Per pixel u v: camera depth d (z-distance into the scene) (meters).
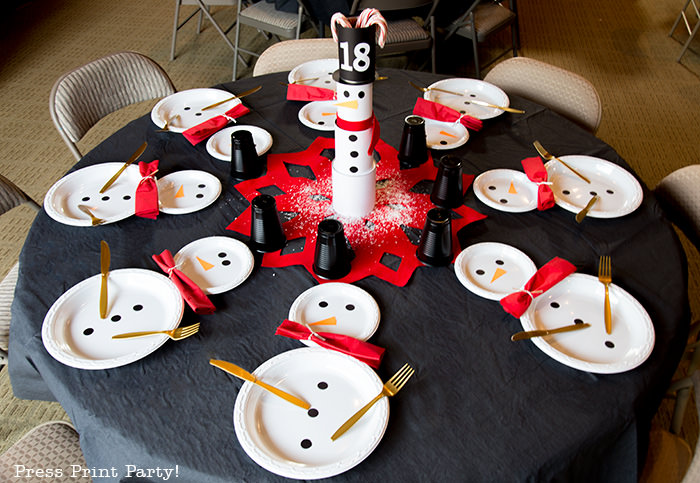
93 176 1.38
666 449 1.16
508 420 0.89
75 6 4.18
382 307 1.07
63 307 1.04
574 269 1.12
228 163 1.45
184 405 0.91
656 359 0.98
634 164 2.73
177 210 1.27
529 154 1.49
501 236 1.24
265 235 1.17
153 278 1.10
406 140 1.42
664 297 1.10
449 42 3.70
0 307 1.46
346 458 0.82
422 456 0.84
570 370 0.96
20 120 2.98
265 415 0.89
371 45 1.04
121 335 1.00
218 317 1.05
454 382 0.94
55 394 0.97
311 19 2.81
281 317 1.06
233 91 1.75
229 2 3.16
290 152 1.50
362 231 1.25
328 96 1.67
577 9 4.27
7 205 1.53
